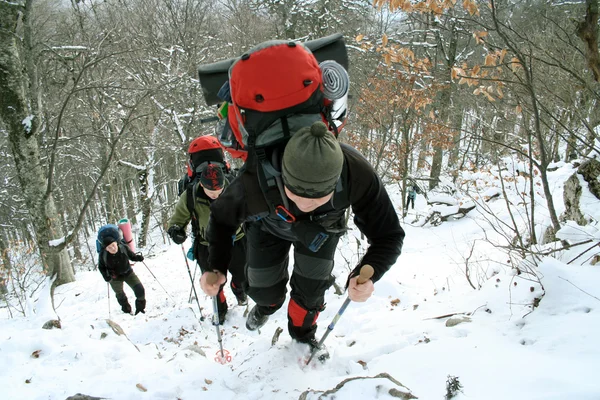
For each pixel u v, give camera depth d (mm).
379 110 12328
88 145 18625
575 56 4500
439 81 10742
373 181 1979
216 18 20906
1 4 7117
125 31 11664
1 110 7676
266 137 1862
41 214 6902
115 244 5316
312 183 1618
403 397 1927
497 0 4070
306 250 2395
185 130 15812
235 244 4141
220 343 3203
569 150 9273
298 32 19766
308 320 2668
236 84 1882
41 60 8422
